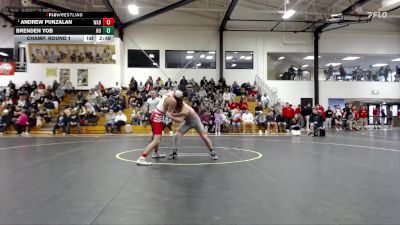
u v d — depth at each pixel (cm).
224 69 2475
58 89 2148
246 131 1920
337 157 788
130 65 2431
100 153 870
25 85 2180
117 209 353
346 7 2073
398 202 383
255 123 1930
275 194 419
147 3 2398
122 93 2228
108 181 498
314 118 1650
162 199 394
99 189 446
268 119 1906
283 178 523
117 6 1980
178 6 1888
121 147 1036
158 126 670
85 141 1277
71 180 506
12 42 2378
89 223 309
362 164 675
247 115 1930
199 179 512
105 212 343
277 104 2142
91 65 2314
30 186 465
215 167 630
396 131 2017
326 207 362
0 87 2178
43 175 548
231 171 585
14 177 531
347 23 2386
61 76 2305
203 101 2064
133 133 1809
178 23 2453
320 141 1278
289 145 1106
